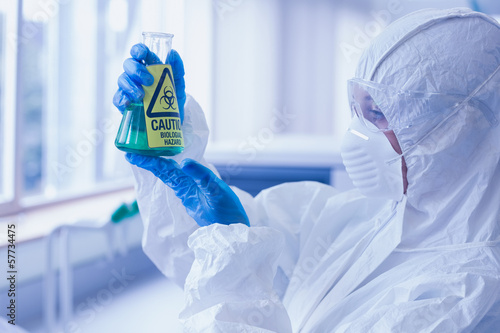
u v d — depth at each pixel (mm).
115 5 3143
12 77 2359
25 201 2551
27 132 2648
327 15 4258
